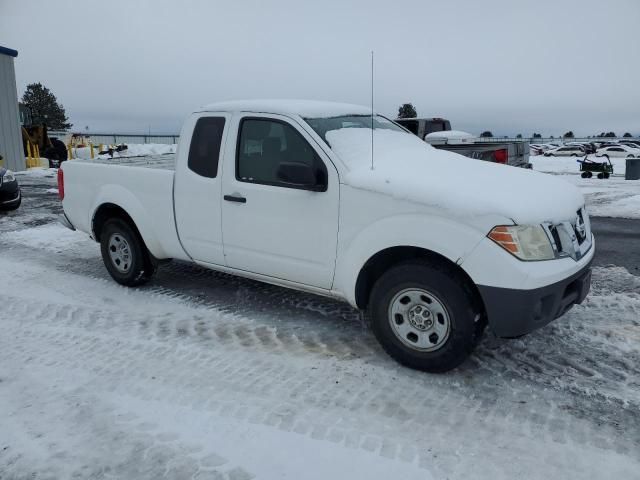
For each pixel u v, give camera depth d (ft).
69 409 10.74
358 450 9.41
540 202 11.64
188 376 12.07
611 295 17.10
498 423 10.19
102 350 13.42
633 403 10.82
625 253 23.25
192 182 15.43
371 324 12.71
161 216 16.51
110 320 15.40
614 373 12.04
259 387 11.57
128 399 11.12
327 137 13.26
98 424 10.22
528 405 10.80
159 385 11.67
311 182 12.62
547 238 11.09
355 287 12.71
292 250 13.65
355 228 12.42
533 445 9.51
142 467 9.00
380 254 12.30
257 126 14.25
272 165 13.89
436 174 12.41
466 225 10.98
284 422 10.26
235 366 12.53
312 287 13.74
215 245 15.30
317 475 8.79
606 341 13.62
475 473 8.80
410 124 54.19
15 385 11.68
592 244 13.33
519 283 10.59
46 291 18.06
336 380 11.86
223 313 15.88
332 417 10.41
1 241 25.84
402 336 12.21
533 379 11.83
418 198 11.45
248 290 17.95
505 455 9.24
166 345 13.69
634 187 53.88
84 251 23.88
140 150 77.15
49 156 76.64
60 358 12.99
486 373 12.12
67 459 9.22
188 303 16.75
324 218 12.91
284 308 16.24
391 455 9.27
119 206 17.56
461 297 11.23
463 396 11.16
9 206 33.60
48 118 279.28
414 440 9.68
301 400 11.04
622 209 36.68
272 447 9.52
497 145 34.27
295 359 12.88
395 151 14.42
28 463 9.12
